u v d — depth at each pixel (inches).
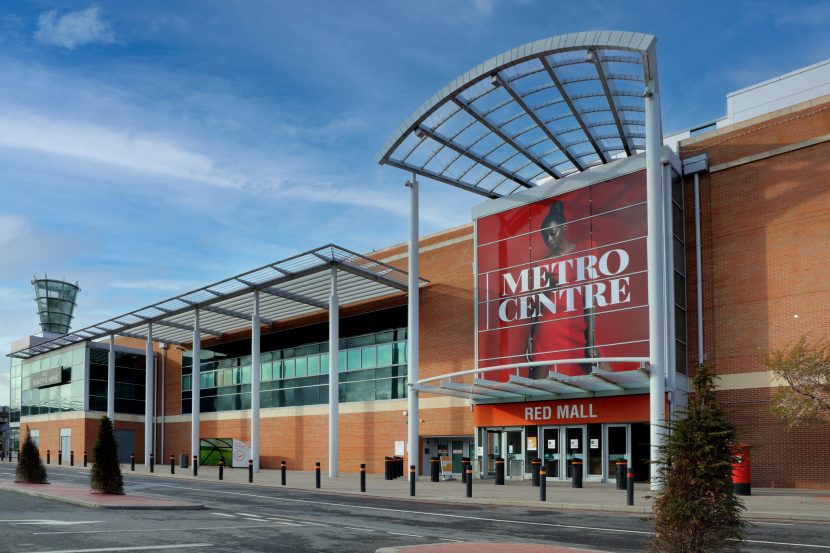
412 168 1168.8
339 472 1496.1
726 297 1016.9
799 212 966.4
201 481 1169.4
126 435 2081.7
